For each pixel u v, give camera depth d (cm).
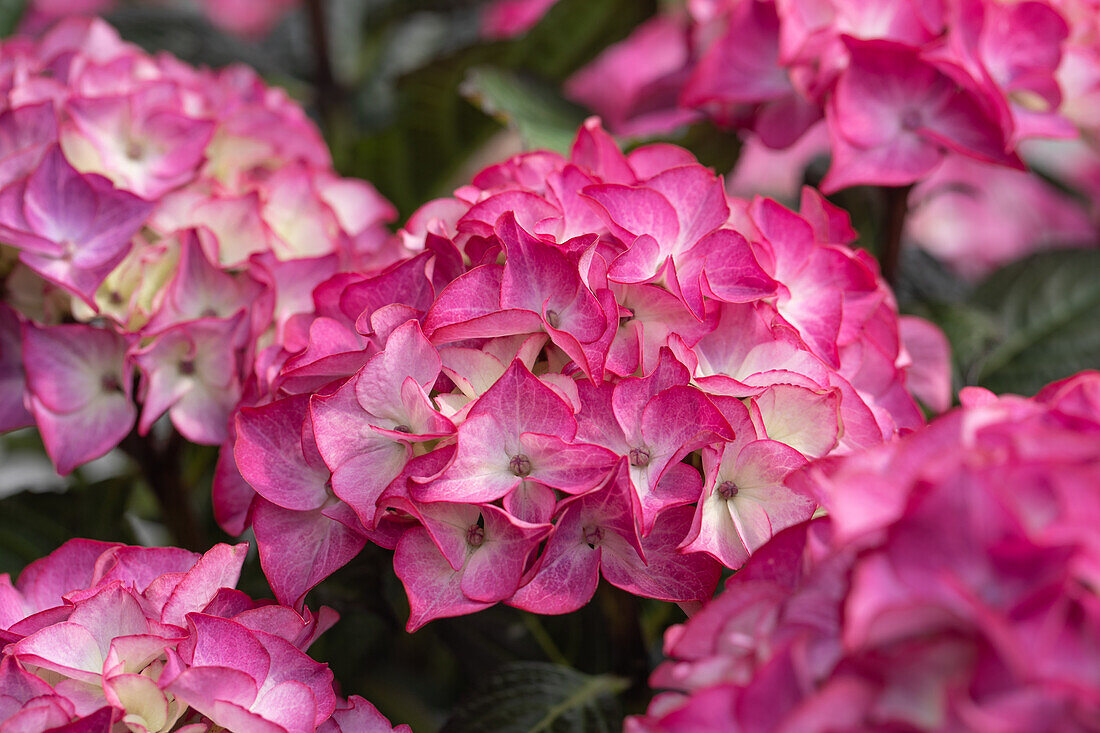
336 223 69
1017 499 51
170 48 86
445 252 61
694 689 53
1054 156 84
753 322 60
